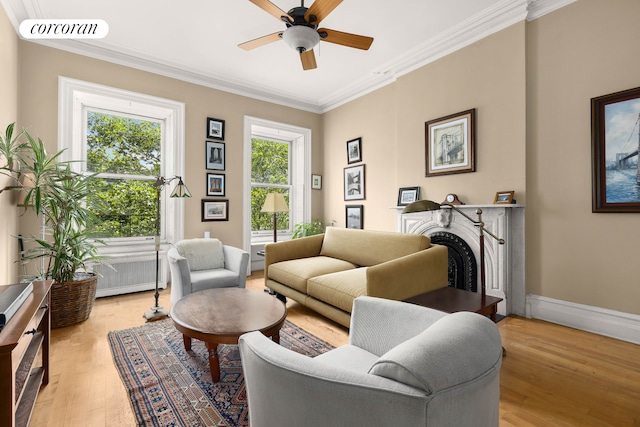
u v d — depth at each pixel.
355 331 1.46
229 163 4.52
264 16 3.01
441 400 0.71
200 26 3.17
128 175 3.94
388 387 0.73
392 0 2.81
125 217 3.92
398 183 4.04
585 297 2.61
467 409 0.77
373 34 3.34
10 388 1.07
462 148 3.34
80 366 2.02
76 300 2.71
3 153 2.46
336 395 0.77
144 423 1.50
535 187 2.89
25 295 1.48
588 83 2.59
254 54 3.74
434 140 3.62
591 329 2.56
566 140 2.71
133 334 2.51
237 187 4.60
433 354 0.77
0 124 2.58
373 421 0.74
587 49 2.59
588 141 2.59
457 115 3.38
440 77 3.57
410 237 2.91
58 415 1.56
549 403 1.66
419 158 3.80
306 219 5.36
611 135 2.47
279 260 3.51
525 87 2.88
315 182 5.46
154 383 1.83
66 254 2.69
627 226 2.41
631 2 2.39
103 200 3.78
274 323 1.87
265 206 4.26
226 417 1.54
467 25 3.16
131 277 3.74
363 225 4.76
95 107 3.76
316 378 0.80
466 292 2.39
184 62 3.93
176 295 2.91
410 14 3.01
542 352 2.22
